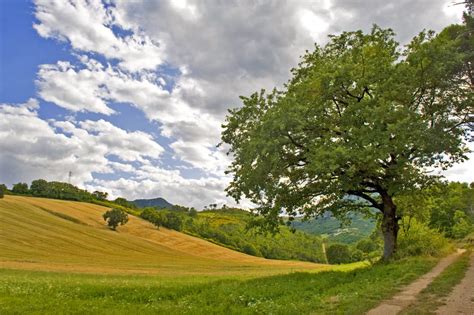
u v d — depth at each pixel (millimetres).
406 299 14430
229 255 140750
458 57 26500
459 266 22406
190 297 18891
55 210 150500
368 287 17172
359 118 25797
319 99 27516
